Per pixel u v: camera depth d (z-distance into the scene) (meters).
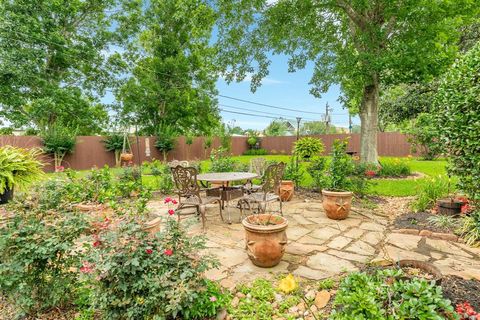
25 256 1.90
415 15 6.32
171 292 1.66
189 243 1.98
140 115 17.50
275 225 2.67
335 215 4.19
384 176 7.98
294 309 2.01
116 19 15.27
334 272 2.55
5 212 2.14
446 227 3.53
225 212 4.86
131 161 12.82
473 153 3.27
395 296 1.47
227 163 7.18
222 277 2.48
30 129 13.61
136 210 2.38
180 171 4.10
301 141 9.40
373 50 7.15
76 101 13.77
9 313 2.06
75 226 2.04
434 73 6.78
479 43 3.46
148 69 16.84
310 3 7.66
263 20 8.32
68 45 13.46
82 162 12.62
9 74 11.48
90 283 1.82
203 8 7.66
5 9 11.41
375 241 3.33
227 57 8.80
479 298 1.77
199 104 18.55
